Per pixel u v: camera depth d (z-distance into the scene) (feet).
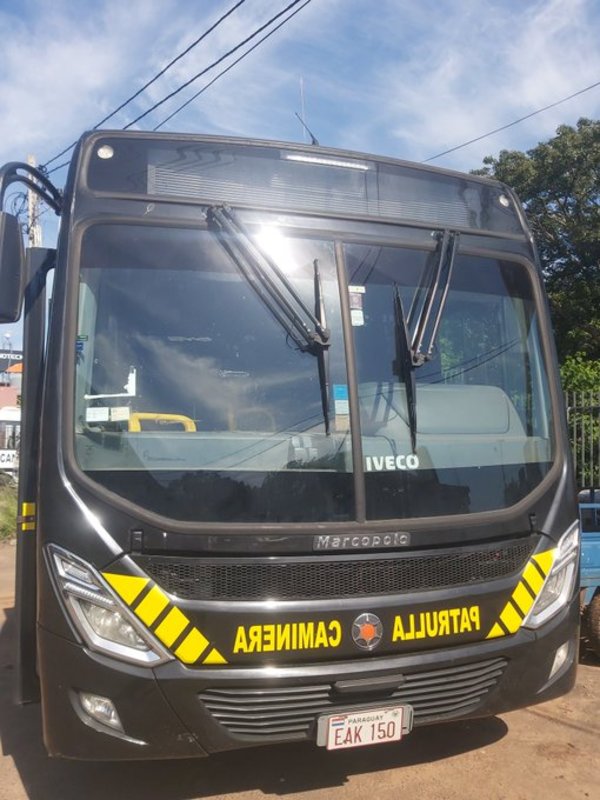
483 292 13.62
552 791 12.41
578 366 40.24
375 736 10.96
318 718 10.71
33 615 12.27
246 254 12.21
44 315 13.19
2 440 68.03
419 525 11.35
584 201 60.29
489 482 12.21
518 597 11.84
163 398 11.42
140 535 10.41
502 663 11.82
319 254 12.54
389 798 12.16
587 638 18.47
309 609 10.64
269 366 11.83
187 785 12.66
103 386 11.25
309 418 11.62
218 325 11.90
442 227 13.57
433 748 13.89
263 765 13.28
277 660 10.55
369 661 10.91
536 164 60.29
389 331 12.59
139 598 10.30
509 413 13.07
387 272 12.89
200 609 10.36
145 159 12.37
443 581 11.39
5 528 40.50
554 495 12.63
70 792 12.54
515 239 14.35
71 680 10.35
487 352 13.33
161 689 10.26
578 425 31.96
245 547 10.60
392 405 12.12
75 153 12.47
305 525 10.89
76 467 10.68
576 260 61.05
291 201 12.83
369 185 13.38
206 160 12.62
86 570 10.37
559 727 14.83
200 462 10.98
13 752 14.15
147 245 11.96
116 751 10.34
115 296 11.66
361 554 11.03
